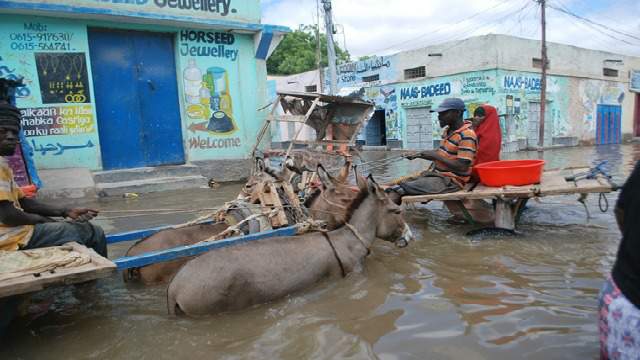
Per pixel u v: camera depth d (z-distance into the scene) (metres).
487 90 23.70
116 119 11.73
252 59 13.30
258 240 4.33
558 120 28.09
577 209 7.50
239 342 3.49
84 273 3.39
